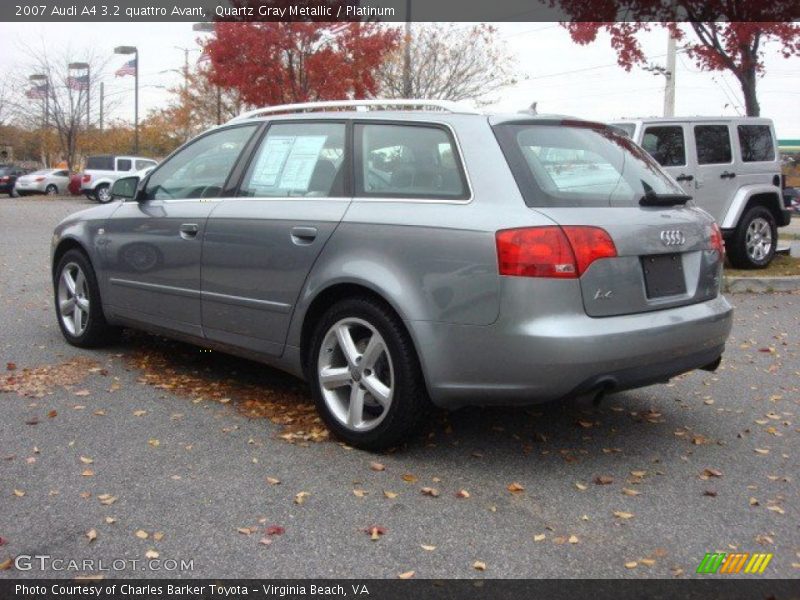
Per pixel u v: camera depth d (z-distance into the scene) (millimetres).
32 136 51906
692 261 4316
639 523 3545
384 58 19438
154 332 5688
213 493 3742
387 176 4328
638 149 4727
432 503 3689
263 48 17203
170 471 3979
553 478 3998
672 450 4426
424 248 3945
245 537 3346
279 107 5043
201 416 4793
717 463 4258
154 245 5438
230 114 29328
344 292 4379
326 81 17469
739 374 6035
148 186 5738
